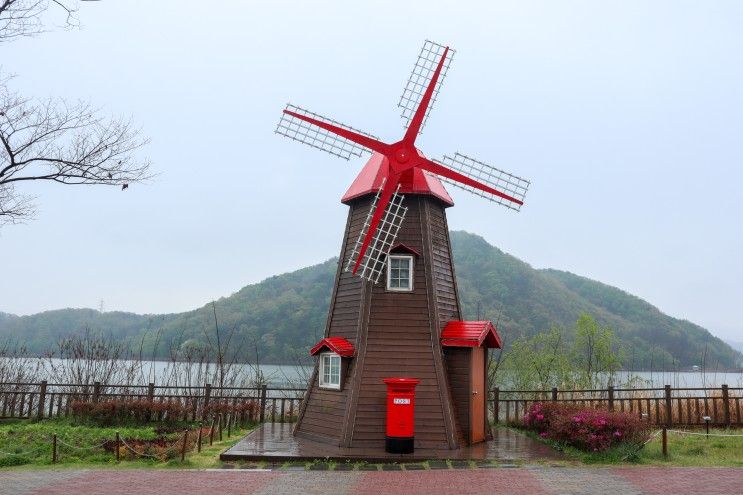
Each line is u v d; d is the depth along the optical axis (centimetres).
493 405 1661
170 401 1645
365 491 848
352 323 1349
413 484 896
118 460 1099
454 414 1262
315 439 1295
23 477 956
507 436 1409
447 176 1377
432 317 1312
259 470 1016
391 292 1327
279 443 1252
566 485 879
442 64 1403
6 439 1279
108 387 1795
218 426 1531
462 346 1285
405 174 1382
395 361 1275
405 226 1373
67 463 1086
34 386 1842
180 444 1198
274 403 1669
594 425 1131
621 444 1113
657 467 1024
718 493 820
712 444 1254
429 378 1263
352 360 1297
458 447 1217
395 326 1305
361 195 1404
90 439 1281
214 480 929
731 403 1619
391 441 1130
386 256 1338
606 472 980
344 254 1462
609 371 2245
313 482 913
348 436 1204
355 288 1377
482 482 907
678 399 1562
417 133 1373
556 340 2450
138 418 1582
